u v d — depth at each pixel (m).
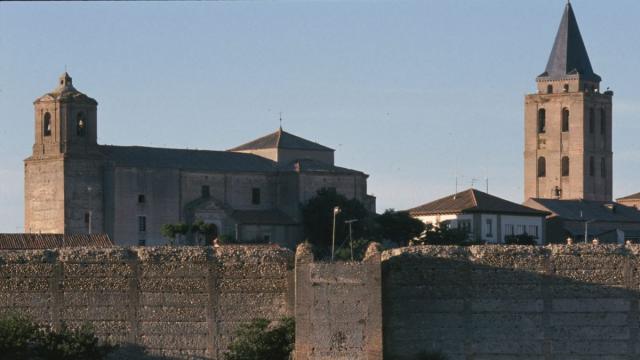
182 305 133.12
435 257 133.62
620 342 133.62
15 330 129.88
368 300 129.00
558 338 133.62
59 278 133.50
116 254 133.62
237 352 130.62
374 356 129.12
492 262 133.62
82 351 130.62
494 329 133.50
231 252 133.50
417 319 133.25
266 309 132.75
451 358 133.25
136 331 133.25
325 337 129.12
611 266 133.88
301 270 129.25
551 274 133.75
